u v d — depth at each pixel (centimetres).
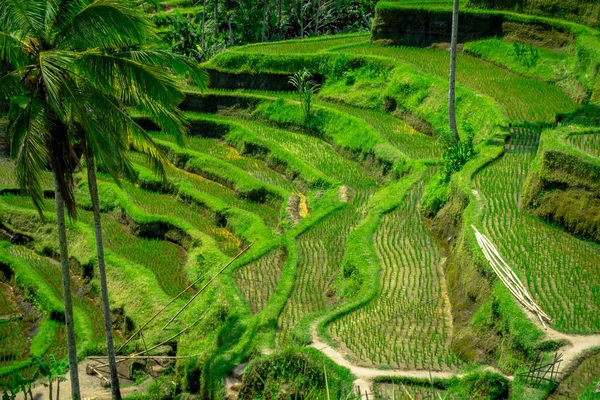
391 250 2062
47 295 2480
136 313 2255
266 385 1536
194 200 2914
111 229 2839
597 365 1322
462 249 1808
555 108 2755
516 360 1405
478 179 2178
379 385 1438
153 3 1747
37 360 1600
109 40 1476
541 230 1847
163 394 1830
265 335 1750
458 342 1562
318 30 5253
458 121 2889
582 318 1454
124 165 1580
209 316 1977
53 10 1458
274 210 2812
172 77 1523
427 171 2553
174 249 2669
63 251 1636
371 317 1725
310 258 2200
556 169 1881
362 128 3088
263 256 2270
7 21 1444
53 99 1362
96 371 2056
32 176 1430
